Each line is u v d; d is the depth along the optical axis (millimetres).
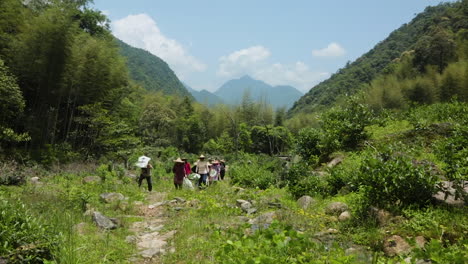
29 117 19047
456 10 86125
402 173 5633
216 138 48531
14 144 17938
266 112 51688
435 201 5609
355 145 11766
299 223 5887
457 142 7477
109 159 20016
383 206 5727
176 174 11430
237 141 40688
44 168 14484
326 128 12852
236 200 8508
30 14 20922
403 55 78812
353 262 3461
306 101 121000
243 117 50062
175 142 44188
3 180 9484
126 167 18906
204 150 43750
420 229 4762
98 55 21531
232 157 28344
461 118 11875
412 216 5254
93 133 21500
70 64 19672
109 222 5953
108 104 24047
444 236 4551
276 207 7352
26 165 14398
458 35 68625
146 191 11055
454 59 60688
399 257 4098
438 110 13516
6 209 4215
